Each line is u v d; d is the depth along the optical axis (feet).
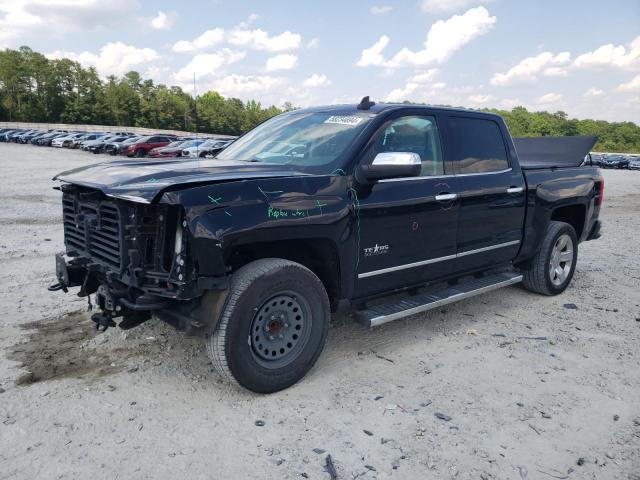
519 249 17.97
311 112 15.84
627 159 171.63
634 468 9.58
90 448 9.57
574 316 17.69
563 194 19.10
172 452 9.54
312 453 9.68
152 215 10.69
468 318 17.26
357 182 12.68
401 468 9.34
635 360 14.17
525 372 13.30
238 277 11.08
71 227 13.48
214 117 316.19
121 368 12.83
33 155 120.78
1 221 33.09
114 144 127.95
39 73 339.98
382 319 13.12
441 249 14.89
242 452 9.62
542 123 461.37
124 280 10.89
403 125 14.24
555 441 10.34
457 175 15.35
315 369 13.15
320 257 12.67
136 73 354.95
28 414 10.61
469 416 11.13
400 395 11.94
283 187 11.45
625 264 25.72
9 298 17.65
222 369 11.07
